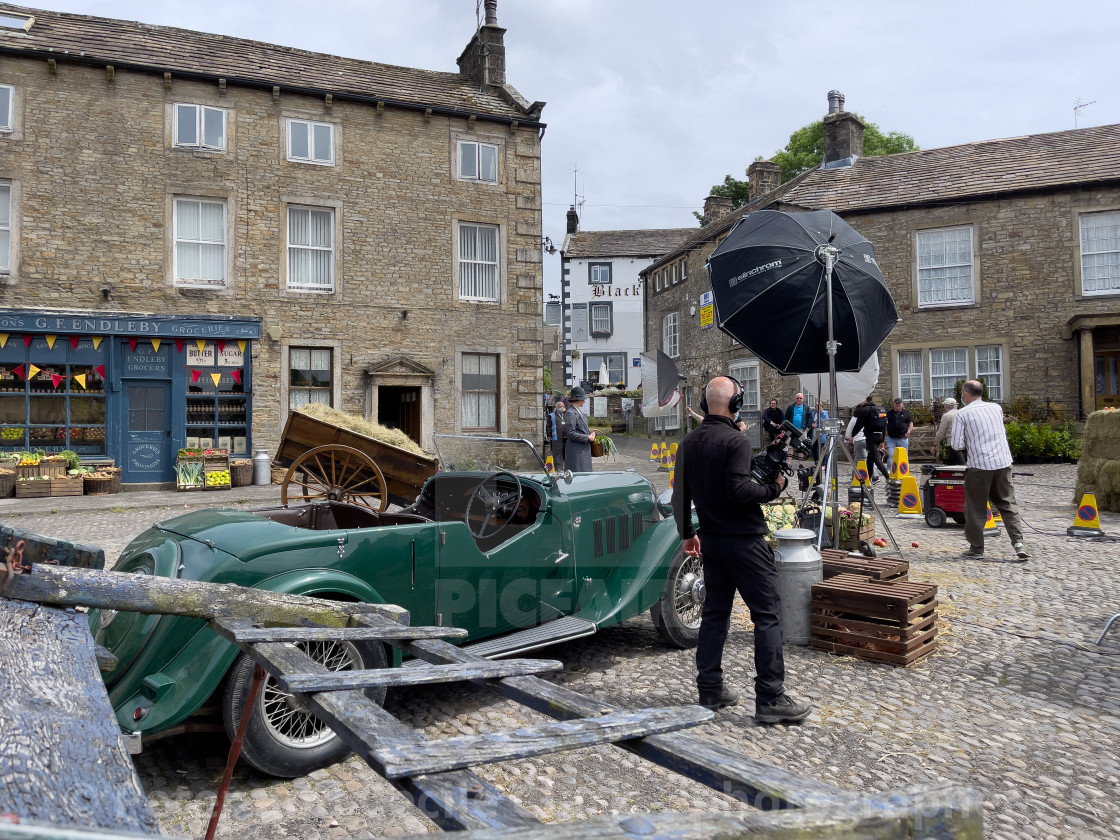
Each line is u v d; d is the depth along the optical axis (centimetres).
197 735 383
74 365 1427
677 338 2914
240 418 1534
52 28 1498
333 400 1600
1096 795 312
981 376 1970
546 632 439
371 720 174
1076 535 896
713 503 394
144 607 227
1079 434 1794
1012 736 371
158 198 1467
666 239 4366
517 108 1788
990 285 1952
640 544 506
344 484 735
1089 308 1864
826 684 443
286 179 1559
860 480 704
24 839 89
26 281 1384
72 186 1411
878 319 655
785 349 650
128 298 1449
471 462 490
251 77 1528
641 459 2028
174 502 1267
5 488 1316
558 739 160
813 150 3731
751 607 392
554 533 460
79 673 164
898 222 2033
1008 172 1986
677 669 476
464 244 1731
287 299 1558
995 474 781
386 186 1641
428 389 1672
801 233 637
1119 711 402
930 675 457
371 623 272
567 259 4278
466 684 453
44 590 203
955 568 741
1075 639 521
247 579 336
